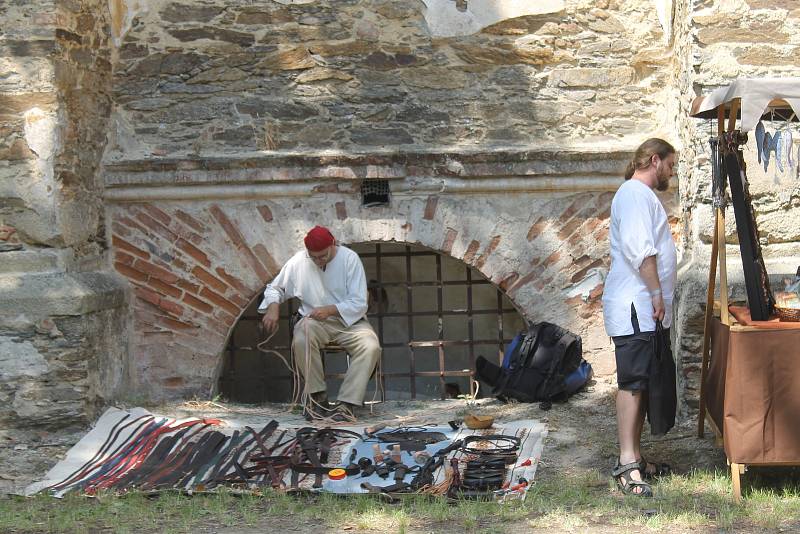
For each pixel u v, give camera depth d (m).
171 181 6.76
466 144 6.87
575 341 6.62
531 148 6.75
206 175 6.76
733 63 5.97
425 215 6.84
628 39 6.86
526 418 6.18
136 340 6.90
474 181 6.80
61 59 6.12
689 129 6.16
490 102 6.87
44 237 6.08
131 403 6.55
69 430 6.05
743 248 4.77
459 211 6.84
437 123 6.88
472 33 6.85
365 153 6.75
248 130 6.89
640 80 6.89
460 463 5.29
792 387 4.57
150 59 6.89
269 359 7.91
